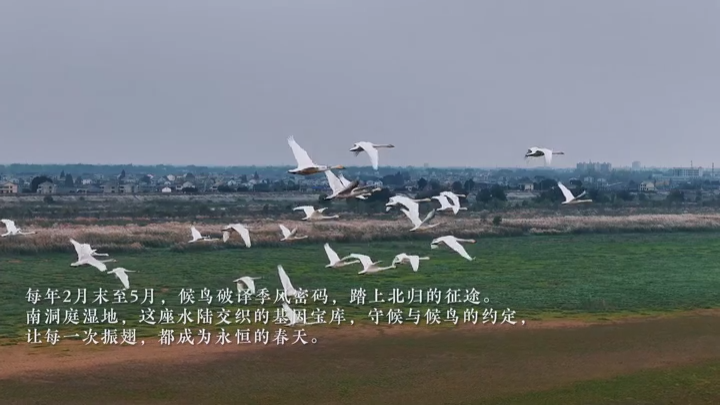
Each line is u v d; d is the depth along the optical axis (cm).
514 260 7950
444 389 4031
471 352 4622
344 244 8919
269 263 7469
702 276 7156
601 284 6706
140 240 8406
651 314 5650
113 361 4334
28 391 3897
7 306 5462
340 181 3438
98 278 6500
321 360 4412
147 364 4300
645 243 9531
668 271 7431
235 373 4175
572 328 5206
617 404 3881
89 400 3803
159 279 6519
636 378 4244
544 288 6481
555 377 4234
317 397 3894
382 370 4266
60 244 7888
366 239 9188
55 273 6656
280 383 4059
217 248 8312
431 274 7038
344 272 7044
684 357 4619
